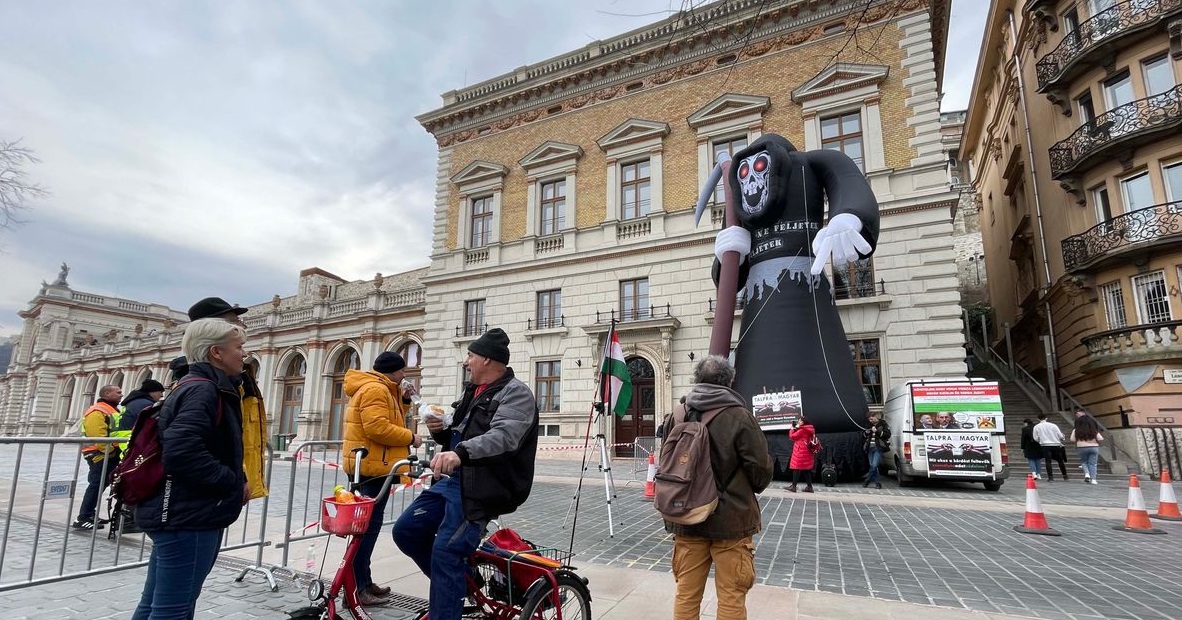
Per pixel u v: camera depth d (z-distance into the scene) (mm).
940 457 11398
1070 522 8062
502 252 23078
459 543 2922
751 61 19500
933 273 15852
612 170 21312
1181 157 14672
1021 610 4176
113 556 5684
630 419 19469
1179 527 7730
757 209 13328
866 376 16219
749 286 13695
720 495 2908
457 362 22906
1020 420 18188
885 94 17375
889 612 4059
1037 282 21016
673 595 4453
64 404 50906
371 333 28797
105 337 54219
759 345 12852
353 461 4246
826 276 13078
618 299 20250
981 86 27688
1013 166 23219
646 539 6715
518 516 8289
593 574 5070
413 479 3959
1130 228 15180
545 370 21203
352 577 3244
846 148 17812
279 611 4059
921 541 6586
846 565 5480
